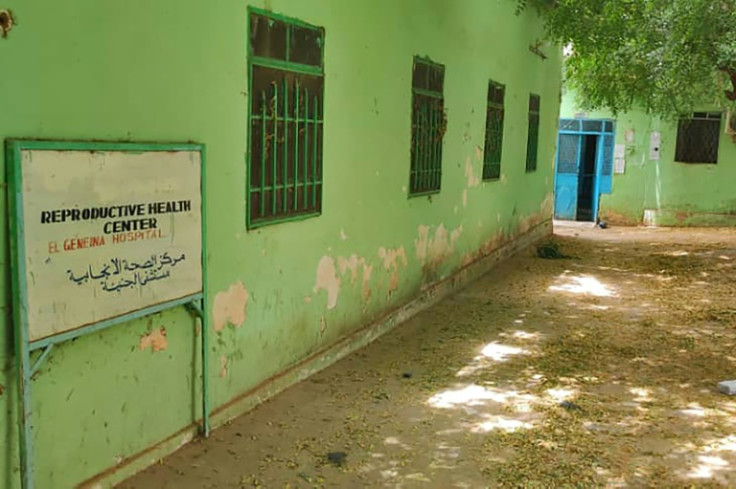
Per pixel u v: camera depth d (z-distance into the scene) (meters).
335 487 3.67
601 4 10.23
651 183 16.64
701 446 4.23
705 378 5.55
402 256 7.02
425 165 7.46
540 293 8.75
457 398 5.01
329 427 4.41
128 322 3.48
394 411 4.73
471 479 3.79
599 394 5.14
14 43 2.75
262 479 3.71
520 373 5.61
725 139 16.06
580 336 6.76
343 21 5.39
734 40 10.33
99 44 3.15
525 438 4.32
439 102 7.70
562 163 17.17
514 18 10.56
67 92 3.00
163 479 3.61
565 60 15.82
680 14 10.16
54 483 3.11
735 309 7.95
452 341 6.51
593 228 16.23
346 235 5.77
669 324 7.27
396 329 6.84
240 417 4.45
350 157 5.71
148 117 3.47
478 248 9.76
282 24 4.61
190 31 3.73
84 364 3.23
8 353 2.84
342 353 5.81
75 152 3.02
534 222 13.32
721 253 12.12
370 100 5.98
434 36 7.35
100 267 3.20
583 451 4.14
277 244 4.75
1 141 2.73
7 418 2.86
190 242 3.79
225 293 4.23
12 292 2.81
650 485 3.73
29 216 2.83
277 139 4.67
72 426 3.19
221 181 4.10
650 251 12.44
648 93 12.50
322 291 5.45
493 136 10.06
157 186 3.51
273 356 4.84
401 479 3.78
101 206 3.18
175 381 3.86
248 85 4.28
